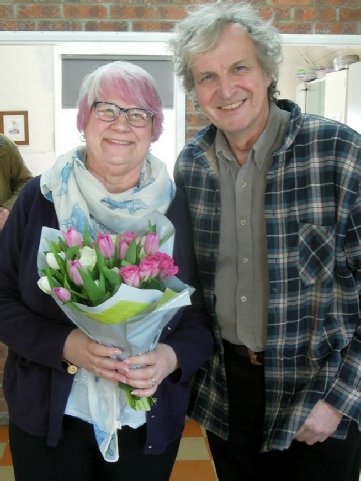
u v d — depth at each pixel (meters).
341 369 1.35
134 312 1.12
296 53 4.11
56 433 1.33
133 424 1.37
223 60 1.38
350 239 1.34
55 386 1.34
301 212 1.38
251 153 1.46
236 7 1.45
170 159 3.02
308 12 2.83
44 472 1.39
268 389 1.46
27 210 1.43
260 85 1.42
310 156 1.38
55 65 3.34
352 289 1.37
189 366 1.39
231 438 1.61
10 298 1.43
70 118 3.46
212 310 1.53
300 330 1.41
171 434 1.44
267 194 1.42
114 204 1.39
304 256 1.38
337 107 3.84
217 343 1.55
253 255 1.47
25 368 1.40
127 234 1.21
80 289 1.14
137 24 2.78
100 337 1.21
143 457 1.41
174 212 1.49
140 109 1.37
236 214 1.49
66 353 1.30
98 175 1.45
